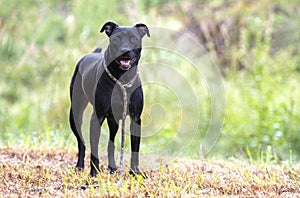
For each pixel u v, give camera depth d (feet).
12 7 67.82
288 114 46.80
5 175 27.86
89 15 61.41
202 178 27.45
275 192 25.84
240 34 65.16
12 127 50.96
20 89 61.72
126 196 23.88
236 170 30.35
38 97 55.93
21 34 66.54
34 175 28.09
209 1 73.26
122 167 27.12
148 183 26.35
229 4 72.79
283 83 51.72
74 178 27.20
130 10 59.06
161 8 71.56
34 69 59.98
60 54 57.93
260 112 47.62
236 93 51.83
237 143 46.37
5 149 34.78
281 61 55.42
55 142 37.86
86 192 24.80
